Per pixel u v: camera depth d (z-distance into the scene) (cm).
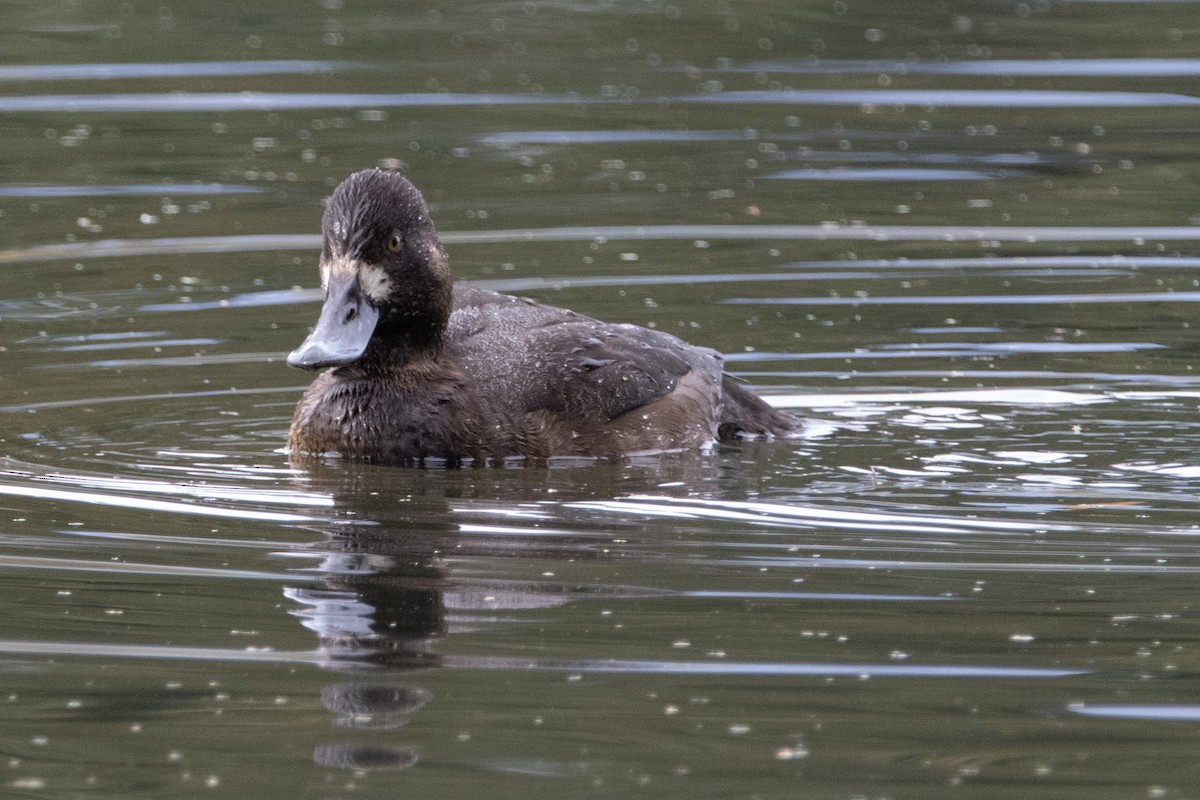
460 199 1817
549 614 835
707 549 944
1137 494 1062
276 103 2155
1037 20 2528
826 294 1551
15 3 2552
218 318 1487
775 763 676
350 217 1141
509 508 1031
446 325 1183
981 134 2041
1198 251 1662
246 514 1013
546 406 1177
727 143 2020
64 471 1103
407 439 1148
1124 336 1440
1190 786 656
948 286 1572
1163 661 773
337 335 1116
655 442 1190
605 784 658
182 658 780
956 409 1275
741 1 2655
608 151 1995
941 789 655
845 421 1255
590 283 1570
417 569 906
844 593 867
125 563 916
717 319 1483
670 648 791
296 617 831
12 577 891
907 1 2631
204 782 660
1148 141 2012
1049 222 1750
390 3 2644
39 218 1756
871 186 1870
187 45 2388
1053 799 648
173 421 1234
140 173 1900
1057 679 756
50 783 660
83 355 1387
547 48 2416
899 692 743
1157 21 2498
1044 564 916
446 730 705
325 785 656
